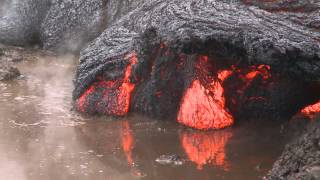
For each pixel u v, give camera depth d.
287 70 15.44
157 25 17.34
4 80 22.55
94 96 18.89
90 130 17.30
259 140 16.31
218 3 16.80
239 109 17.94
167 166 14.52
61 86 22.05
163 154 15.33
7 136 16.67
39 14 28.94
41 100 20.22
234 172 14.15
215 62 17.31
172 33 16.38
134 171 14.24
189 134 16.89
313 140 12.40
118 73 18.66
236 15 16.11
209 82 17.48
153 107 18.33
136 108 18.75
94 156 15.22
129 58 18.56
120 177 13.91
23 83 22.38
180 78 17.94
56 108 19.38
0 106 19.44
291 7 15.84
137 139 16.48
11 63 25.12
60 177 13.90
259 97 17.81
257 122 17.75
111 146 15.94
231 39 15.62
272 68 15.95
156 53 18.09
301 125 16.88
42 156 15.19
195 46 16.09
